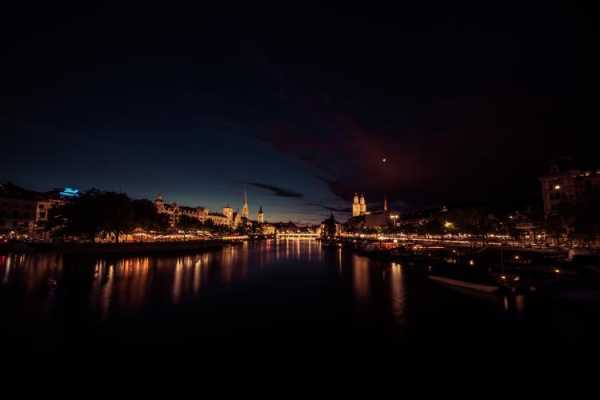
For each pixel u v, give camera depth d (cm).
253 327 2742
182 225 17275
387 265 7238
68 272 5247
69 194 14388
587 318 2836
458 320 2908
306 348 2288
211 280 5081
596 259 4675
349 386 1759
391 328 2725
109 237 11250
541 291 3547
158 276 5284
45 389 1677
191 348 2272
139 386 1727
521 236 8938
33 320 2762
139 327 2694
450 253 7256
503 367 1988
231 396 1644
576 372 1903
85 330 2580
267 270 6500
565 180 8938
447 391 1708
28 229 11269
